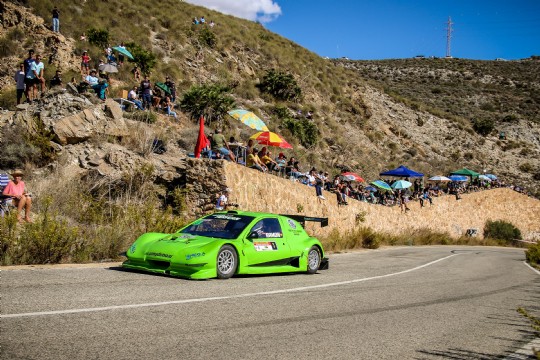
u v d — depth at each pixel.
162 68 34.12
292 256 10.60
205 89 29.11
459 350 5.49
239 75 41.75
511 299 9.67
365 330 6.09
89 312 5.76
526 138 71.56
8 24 28.50
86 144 18.14
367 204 29.44
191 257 8.56
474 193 45.84
